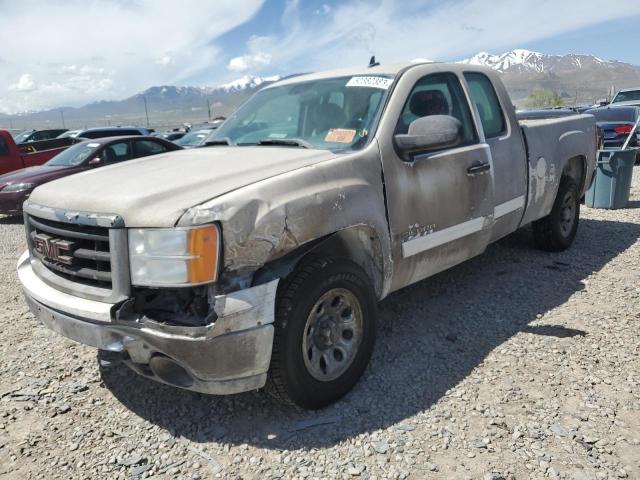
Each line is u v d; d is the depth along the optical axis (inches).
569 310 168.7
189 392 131.0
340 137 137.7
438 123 130.5
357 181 123.1
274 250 105.0
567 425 110.4
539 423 111.4
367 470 99.9
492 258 225.0
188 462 104.9
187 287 100.7
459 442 106.7
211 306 100.5
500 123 180.5
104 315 101.7
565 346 144.3
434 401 121.3
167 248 97.5
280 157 126.0
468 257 163.9
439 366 137.1
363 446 106.7
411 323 164.2
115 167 138.2
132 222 100.5
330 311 119.4
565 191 219.9
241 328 101.0
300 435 111.2
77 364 147.3
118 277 101.8
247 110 172.2
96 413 123.2
